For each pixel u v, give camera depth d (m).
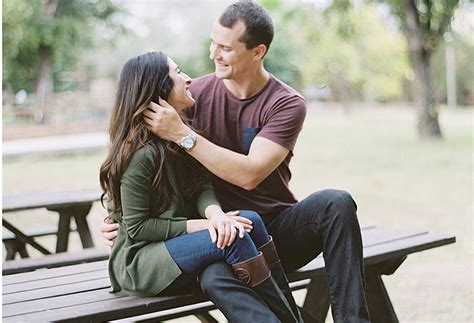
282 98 2.89
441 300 4.48
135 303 2.49
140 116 2.63
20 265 4.01
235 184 2.79
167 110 2.63
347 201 2.72
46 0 22.11
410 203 8.32
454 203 8.25
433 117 16.25
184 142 2.66
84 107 20.94
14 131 18.02
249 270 2.51
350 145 15.74
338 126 23.03
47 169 12.34
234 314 2.46
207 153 2.68
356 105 40.53
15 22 20.72
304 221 2.79
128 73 2.66
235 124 2.94
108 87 34.50
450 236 3.38
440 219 7.33
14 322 2.28
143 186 2.56
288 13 21.55
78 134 19.16
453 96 35.41
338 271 2.67
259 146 2.81
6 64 21.91
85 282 2.80
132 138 2.58
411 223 7.14
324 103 39.88
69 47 23.27
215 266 2.52
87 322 2.37
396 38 30.66
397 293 4.67
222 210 2.93
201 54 25.69
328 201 2.72
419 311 4.26
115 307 2.44
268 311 2.47
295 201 3.04
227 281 2.49
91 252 4.32
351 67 32.38
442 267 5.35
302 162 12.70
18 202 4.58
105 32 25.23
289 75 27.22
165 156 2.63
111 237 2.67
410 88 39.91
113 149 2.60
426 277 5.06
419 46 16.03
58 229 4.78
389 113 32.84
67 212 4.77
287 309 2.57
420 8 15.98
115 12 23.98
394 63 32.44
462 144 15.02
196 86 3.03
